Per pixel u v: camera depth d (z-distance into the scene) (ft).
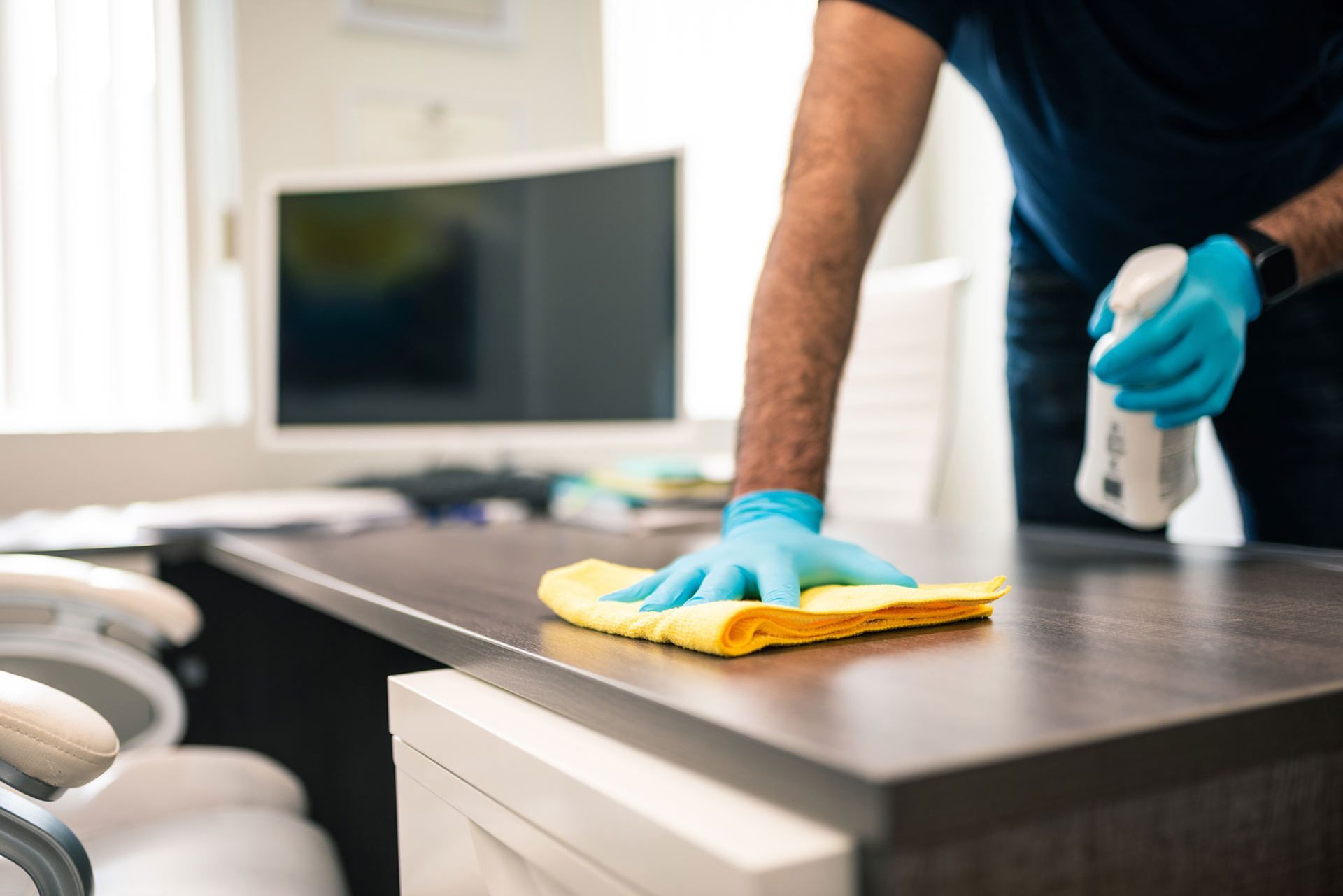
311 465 7.11
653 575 1.87
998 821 0.98
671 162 5.00
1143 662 1.35
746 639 1.48
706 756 1.17
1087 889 1.04
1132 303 2.22
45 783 1.78
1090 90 3.03
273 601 4.18
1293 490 3.52
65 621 3.30
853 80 2.65
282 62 7.07
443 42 7.50
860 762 0.97
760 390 2.40
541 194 5.24
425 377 5.38
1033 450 3.93
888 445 6.11
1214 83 2.93
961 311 9.82
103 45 6.61
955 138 9.84
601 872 1.19
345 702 3.75
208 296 7.00
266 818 2.78
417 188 5.41
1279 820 1.15
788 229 2.56
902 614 1.64
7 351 6.39
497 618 1.90
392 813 3.40
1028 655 1.42
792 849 0.99
